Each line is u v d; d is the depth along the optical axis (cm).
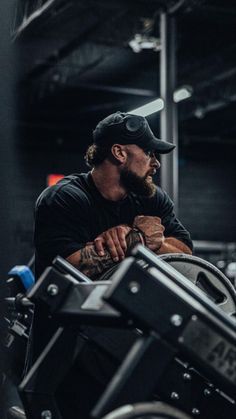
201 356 174
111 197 254
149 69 1076
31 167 1355
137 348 171
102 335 212
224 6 746
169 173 745
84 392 229
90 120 1352
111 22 842
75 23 842
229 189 1514
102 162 254
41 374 215
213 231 1498
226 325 181
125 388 167
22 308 316
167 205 271
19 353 312
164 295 172
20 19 819
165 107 754
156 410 162
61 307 199
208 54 999
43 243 245
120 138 250
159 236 249
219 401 209
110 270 234
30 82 1102
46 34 884
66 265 210
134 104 1244
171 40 752
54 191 250
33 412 213
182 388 208
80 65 1024
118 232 242
